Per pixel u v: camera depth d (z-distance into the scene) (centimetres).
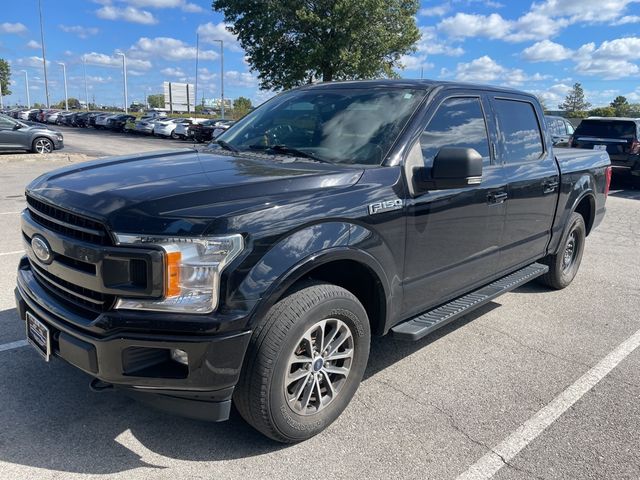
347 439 301
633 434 316
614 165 1469
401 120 354
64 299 276
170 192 262
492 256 427
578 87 9694
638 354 428
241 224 253
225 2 3050
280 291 263
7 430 295
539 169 478
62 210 269
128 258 242
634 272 673
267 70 3125
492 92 441
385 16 2970
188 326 243
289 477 267
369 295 333
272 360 264
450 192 362
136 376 250
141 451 283
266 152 367
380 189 315
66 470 265
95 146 2697
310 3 2883
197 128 3475
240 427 308
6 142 1953
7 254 632
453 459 287
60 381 349
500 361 409
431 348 429
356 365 317
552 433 314
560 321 498
